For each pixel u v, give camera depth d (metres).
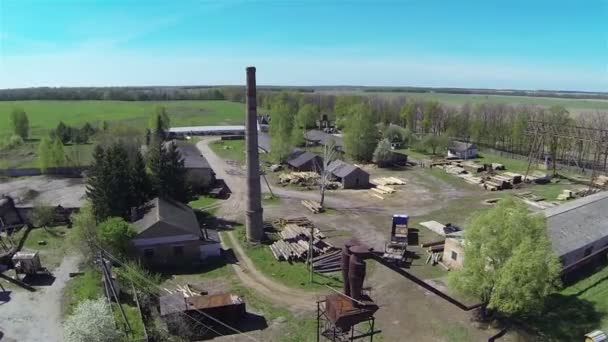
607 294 32.22
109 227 35.94
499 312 29.69
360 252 17.66
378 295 32.75
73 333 24.56
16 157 83.25
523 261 26.09
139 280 34.03
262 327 28.75
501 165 76.19
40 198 54.78
